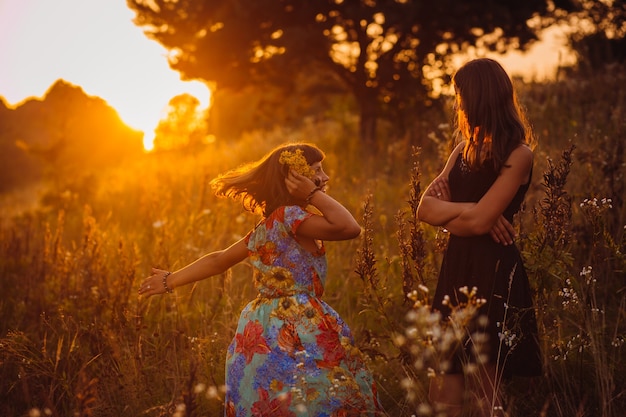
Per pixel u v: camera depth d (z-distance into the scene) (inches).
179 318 166.2
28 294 198.2
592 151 205.0
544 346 135.2
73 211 420.5
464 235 112.6
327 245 217.3
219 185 128.3
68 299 191.6
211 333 157.3
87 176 495.2
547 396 131.3
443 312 117.3
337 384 112.0
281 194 121.6
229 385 119.2
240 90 510.9
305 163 119.2
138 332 153.6
